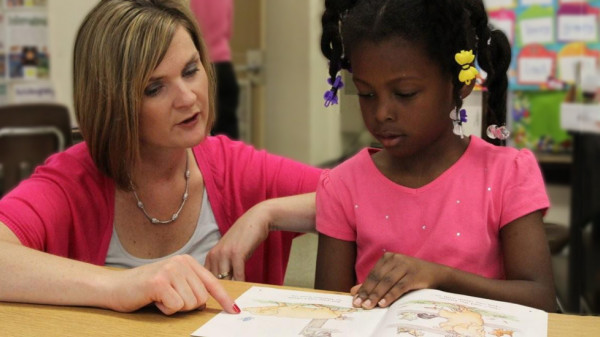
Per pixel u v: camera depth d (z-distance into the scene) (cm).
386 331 79
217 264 123
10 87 364
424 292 91
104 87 117
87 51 119
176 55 116
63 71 372
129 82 115
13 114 291
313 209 129
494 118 115
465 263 106
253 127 452
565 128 277
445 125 105
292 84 439
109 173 127
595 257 262
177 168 134
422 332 79
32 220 116
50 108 297
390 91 99
